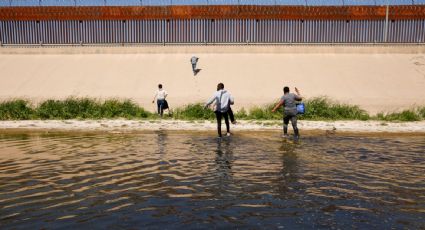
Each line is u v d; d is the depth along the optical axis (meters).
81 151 8.36
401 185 5.54
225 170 6.46
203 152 8.26
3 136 10.99
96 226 3.88
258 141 10.04
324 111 16.62
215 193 5.08
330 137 10.97
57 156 7.74
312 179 5.86
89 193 5.07
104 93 21.89
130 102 18.20
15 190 5.20
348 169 6.58
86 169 6.51
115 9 28.16
